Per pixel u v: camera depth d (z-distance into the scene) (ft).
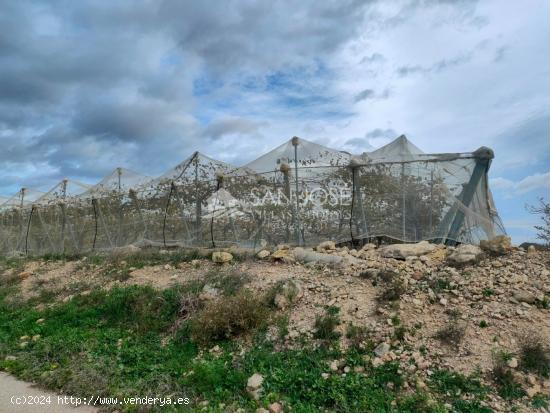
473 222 33.94
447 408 17.37
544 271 25.35
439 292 24.98
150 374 21.99
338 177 37.45
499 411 17.07
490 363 19.39
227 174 43.88
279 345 23.35
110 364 23.59
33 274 46.52
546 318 21.76
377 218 35.55
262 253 34.83
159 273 37.32
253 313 25.29
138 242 48.55
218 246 41.73
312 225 37.81
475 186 33.96
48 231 60.80
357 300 25.67
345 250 33.58
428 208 34.42
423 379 19.24
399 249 30.53
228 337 24.80
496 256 28.25
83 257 50.29
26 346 27.63
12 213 69.41
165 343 26.16
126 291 32.96
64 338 27.91
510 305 22.90
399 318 23.16
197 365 22.09
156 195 48.39
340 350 21.80
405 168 35.40
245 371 21.47
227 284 30.55
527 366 19.06
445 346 20.84
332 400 18.45
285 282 28.71
